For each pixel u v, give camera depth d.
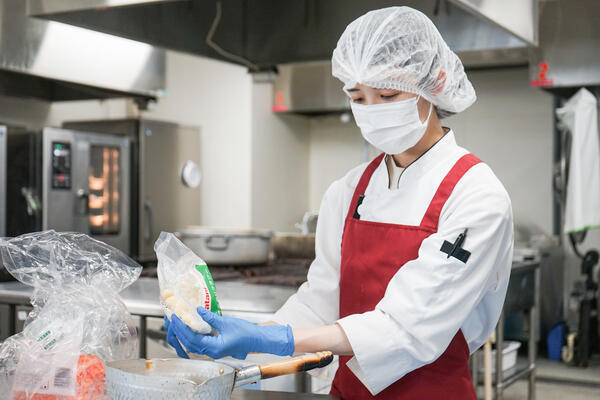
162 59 4.93
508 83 5.90
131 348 1.29
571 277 5.83
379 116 1.42
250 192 5.84
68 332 1.20
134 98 5.03
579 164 4.98
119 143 4.84
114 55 4.53
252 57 3.36
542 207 5.84
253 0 2.98
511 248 1.44
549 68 4.77
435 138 1.53
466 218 1.35
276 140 6.19
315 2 3.04
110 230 4.82
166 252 1.22
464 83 1.59
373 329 1.32
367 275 1.50
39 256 1.25
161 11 2.83
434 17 2.96
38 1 2.44
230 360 2.16
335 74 1.53
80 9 2.35
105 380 1.19
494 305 1.50
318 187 6.71
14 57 3.87
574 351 5.20
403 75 1.39
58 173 4.37
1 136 4.14
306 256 4.43
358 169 1.67
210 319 1.16
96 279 1.27
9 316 2.70
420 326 1.31
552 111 5.76
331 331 1.33
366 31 1.42
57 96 5.00
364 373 1.32
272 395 1.49
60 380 1.17
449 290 1.32
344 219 1.64
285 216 6.34
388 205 1.50
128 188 4.93
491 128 5.98
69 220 4.45
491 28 2.89
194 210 5.56
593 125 5.02
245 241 3.67
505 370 3.78
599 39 4.64
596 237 5.73
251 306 2.47
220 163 5.96
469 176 1.42
